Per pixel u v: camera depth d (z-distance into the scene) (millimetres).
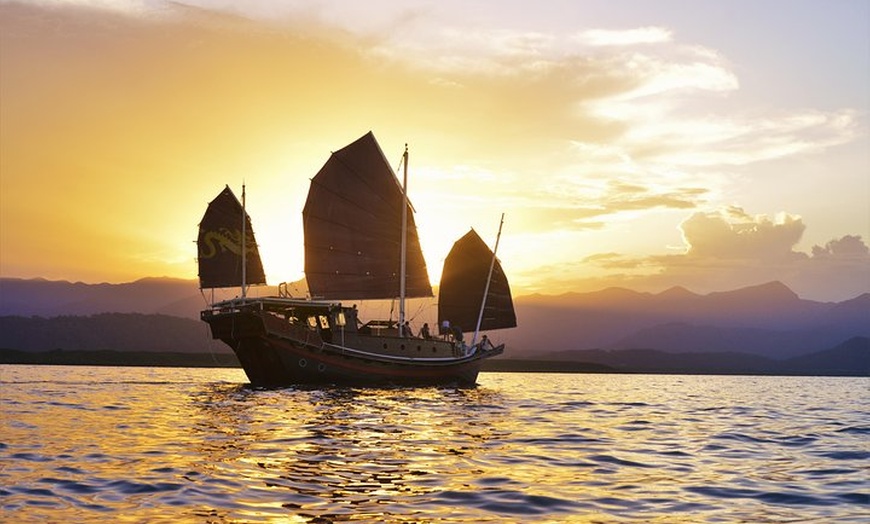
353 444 23188
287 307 53438
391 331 55625
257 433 25844
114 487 15531
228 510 13539
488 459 20547
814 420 36094
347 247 55062
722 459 21859
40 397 42688
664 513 14172
